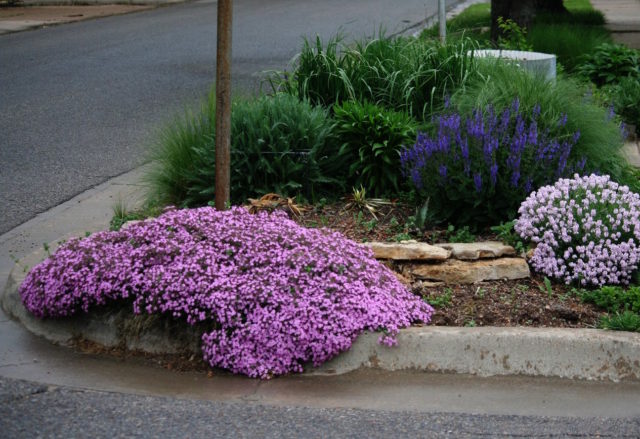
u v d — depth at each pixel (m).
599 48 12.39
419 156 6.62
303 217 6.65
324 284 4.91
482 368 4.71
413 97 7.90
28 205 7.57
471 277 5.61
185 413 4.22
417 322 5.05
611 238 5.67
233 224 5.51
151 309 4.89
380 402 4.38
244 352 4.70
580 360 4.68
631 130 9.94
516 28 13.59
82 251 5.30
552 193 5.88
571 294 5.48
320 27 19.64
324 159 7.18
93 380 4.64
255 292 4.80
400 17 21.11
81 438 3.93
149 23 21.75
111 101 12.14
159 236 5.34
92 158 9.20
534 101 7.11
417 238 6.25
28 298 5.24
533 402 4.38
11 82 13.79
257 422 4.12
